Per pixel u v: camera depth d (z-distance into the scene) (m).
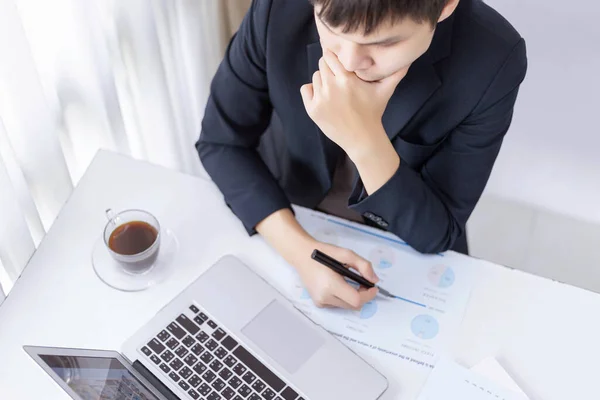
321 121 1.07
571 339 1.07
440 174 1.21
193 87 1.72
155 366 1.03
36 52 1.20
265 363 1.03
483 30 1.10
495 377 1.03
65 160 1.32
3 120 1.17
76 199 1.22
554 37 1.46
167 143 1.63
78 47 1.24
